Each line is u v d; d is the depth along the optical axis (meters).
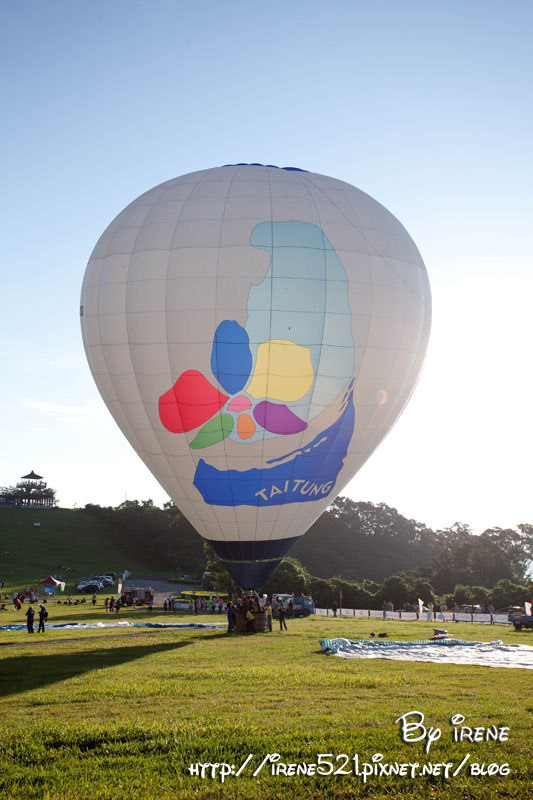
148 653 18.61
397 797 7.87
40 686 13.36
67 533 114.06
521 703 11.54
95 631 27.45
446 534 116.06
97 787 8.08
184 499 24.39
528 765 8.66
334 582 57.47
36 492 132.12
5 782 8.18
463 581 87.56
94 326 24.06
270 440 22.70
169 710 11.16
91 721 10.47
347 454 24.12
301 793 7.99
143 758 8.95
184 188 24.05
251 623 25.81
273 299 22.11
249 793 7.96
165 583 84.44
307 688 12.88
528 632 27.56
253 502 23.55
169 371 22.58
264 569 24.94
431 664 16.45
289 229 22.70
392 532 125.44
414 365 25.22
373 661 17.00
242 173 24.19
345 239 23.23
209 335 22.09
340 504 128.12
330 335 22.56
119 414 24.55
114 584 80.94
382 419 24.66
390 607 54.34
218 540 24.77
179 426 22.91
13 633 26.91
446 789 8.07
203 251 22.33
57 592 71.75
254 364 22.12
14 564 96.25
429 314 25.88
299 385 22.44
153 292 22.53
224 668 15.36
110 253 23.80
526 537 100.50
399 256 24.45
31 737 9.67
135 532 114.19
